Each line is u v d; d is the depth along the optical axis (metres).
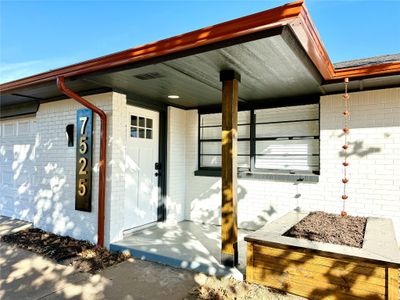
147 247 4.04
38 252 4.10
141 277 3.33
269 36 2.31
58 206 4.89
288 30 2.40
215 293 2.95
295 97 4.66
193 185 5.77
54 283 3.19
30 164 5.89
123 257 3.91
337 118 4.33
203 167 5.81
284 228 3.45
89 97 4.48
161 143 5.47
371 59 5.38
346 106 3.85
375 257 2.52
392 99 3.99
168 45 2.76
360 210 4.15
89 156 4.41
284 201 4.74
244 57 2.81
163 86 4.05
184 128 5.86
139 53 2.97
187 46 2.65
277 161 5.01
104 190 4.24
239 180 5.17
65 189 4.80
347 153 4.25
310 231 3.31
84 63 3.44
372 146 4.09
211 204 5.53
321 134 4.44
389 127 4.00
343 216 3.89
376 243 2.87
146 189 5.16
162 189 5.45
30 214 5.82
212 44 2.59
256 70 3.22
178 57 2.81
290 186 4.70
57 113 5.01
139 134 5.04
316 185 4.48
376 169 4.07
